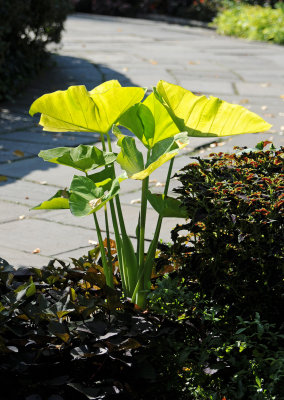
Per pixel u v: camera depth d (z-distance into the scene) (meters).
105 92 3.06
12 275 3.35
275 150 3.79
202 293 3.26
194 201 3.21
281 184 3.29
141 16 24.91
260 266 3.13
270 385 2.78
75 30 19.27
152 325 3.06
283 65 13.98
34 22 11.11
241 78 12.25
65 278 3.54
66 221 5.48
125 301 3.21
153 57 14.43
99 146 8.01
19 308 3.25
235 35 20.42
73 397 2.92
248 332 3.16
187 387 3.02
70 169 7.06
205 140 8.18
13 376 2.92
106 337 2.89
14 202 5.95
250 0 25.33
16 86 10.33
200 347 3.14
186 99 3.13
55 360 2.95
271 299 3.15
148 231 5.16
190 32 20.77
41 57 11.95
